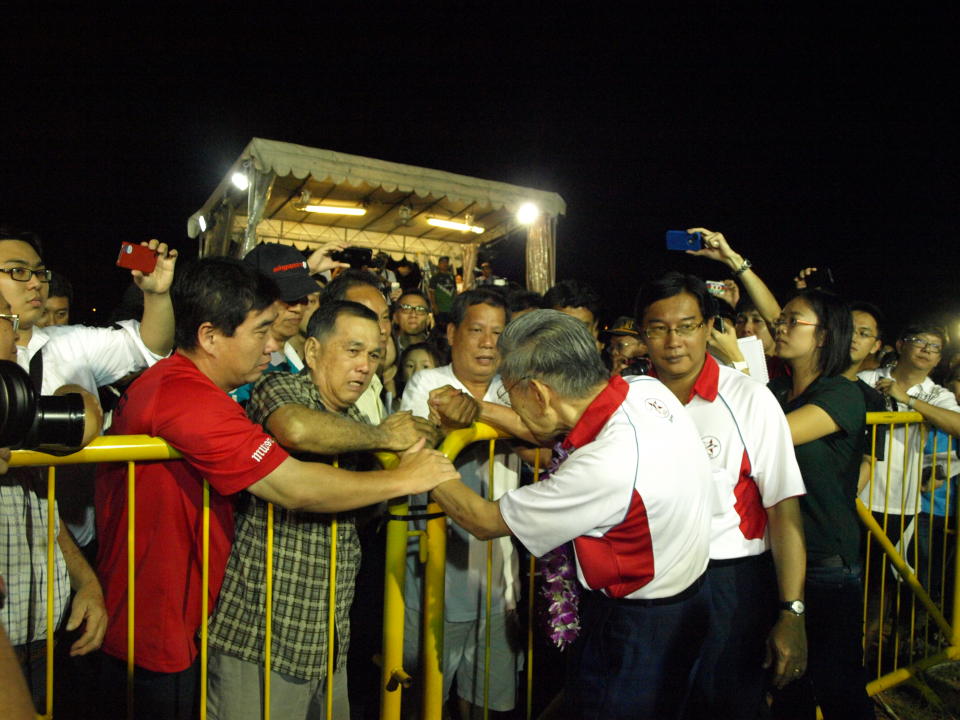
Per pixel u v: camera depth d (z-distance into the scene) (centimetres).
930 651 364
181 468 169
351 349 191
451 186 835
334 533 180
